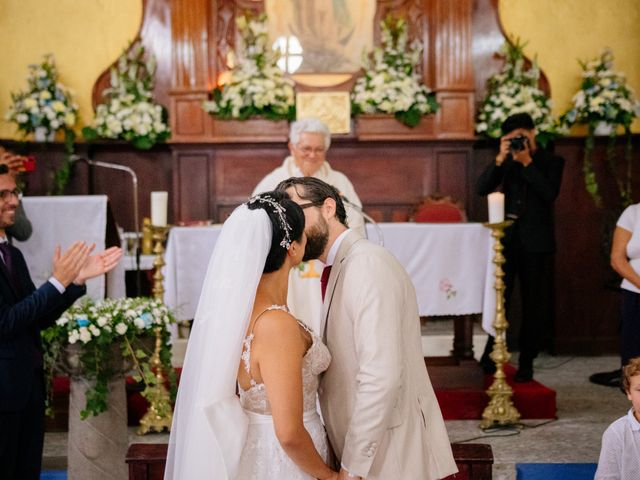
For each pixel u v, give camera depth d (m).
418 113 7.80
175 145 7.88
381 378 2.17
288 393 2.09
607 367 7.16
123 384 3.97
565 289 7.76
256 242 2.18
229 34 8.02
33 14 8.00
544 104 7.69
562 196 7.74
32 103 7.50
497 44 8.11
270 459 2.19
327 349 2.33
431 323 8.20
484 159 8.16
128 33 8.08
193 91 7.87
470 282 5.16
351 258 2.32
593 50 8.04
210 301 2.19
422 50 8.16
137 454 2.90
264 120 7.83
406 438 2.29
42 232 4.67
